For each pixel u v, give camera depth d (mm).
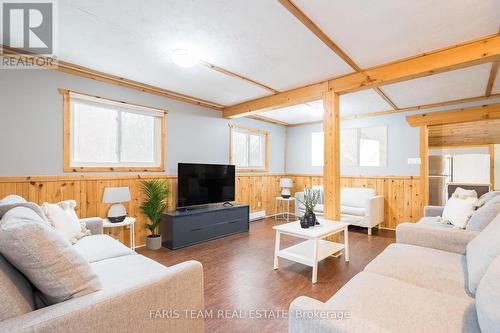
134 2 1883
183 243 3701
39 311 899
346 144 5637
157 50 2637
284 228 2844
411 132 4844
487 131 5094
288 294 2289
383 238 4250
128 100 3648
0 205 1461
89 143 3379
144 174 3818
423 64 2682
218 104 4734
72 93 3109
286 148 6730
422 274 1557
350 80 3230
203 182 4371
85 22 2146
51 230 1069
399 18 2068
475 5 1892
